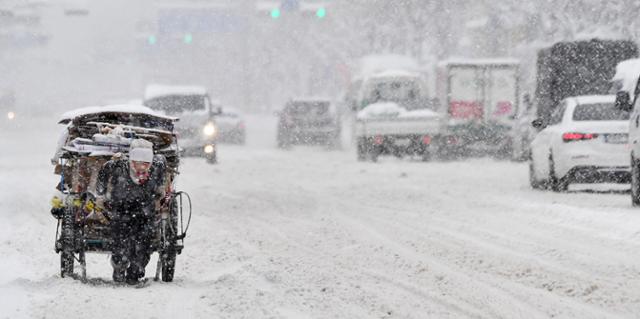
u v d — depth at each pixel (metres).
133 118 27.84
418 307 22.48
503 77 94.62
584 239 33.47
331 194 53.19
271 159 88.38
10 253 31.59
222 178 65.00
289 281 25.97
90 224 25.67
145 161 25.09
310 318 21.19
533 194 51.62
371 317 21.38
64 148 25.75
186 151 81.00
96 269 28.80
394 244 33.53
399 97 99.06
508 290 24.59
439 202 47.53
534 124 56.34
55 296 23.41
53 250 32.47
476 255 30.34
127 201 25.33
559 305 22.59
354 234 36.41
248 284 25.39
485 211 43.06
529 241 33.28
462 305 22.69
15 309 21.83
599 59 84.00
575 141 52.03
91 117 27.38
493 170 72.81
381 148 87.69
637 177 43.41
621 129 51.84
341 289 24.69
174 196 26.61
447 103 94.50
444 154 94.12
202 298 23.45
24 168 73.75
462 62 94.75
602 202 46.12
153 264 30.11
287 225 39.69
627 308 22.14
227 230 38.06
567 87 84.50
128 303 22.59
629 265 27.81
